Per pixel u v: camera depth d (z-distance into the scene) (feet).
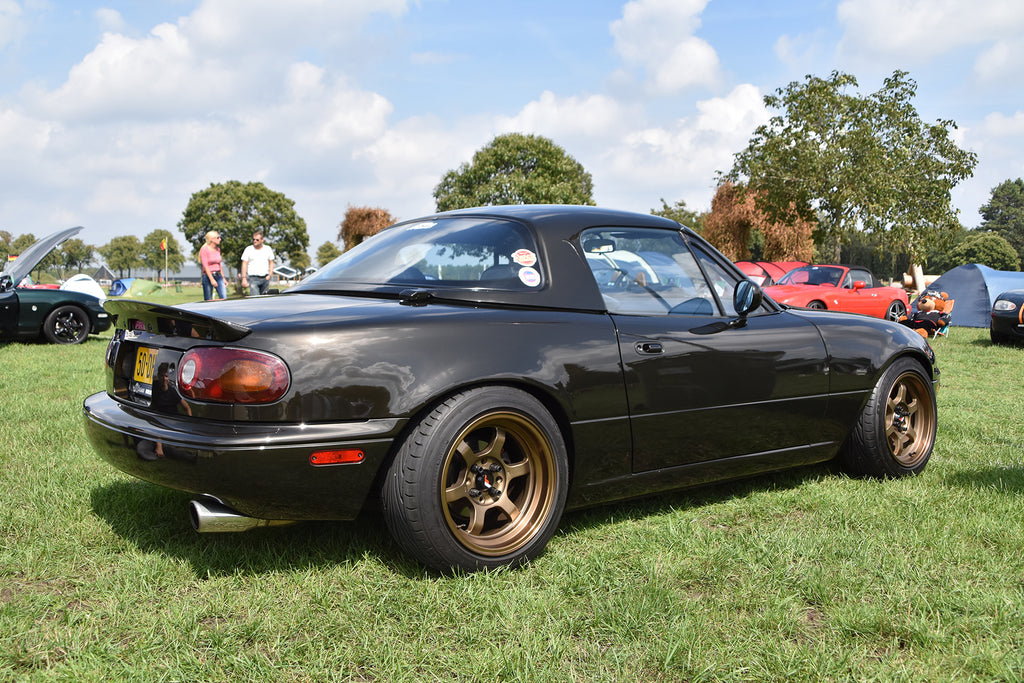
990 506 10.74
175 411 7.88
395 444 8.00
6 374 22.72
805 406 11.20
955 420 17.24
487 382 8.28
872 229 84.79
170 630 6.99
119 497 10.68
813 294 44.52
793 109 87.45
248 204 275.80
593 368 8.93
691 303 10.42
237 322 7.65
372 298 9.13
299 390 7.47
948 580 8.23
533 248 9.42
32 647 6.72
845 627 7.15
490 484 8.50
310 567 8.43
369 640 6.89
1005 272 51.93
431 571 8.23
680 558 8.84
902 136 85.81
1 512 10.07
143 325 8.68
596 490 9.38
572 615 7.37
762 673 6.38
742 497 11.35
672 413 9.66
